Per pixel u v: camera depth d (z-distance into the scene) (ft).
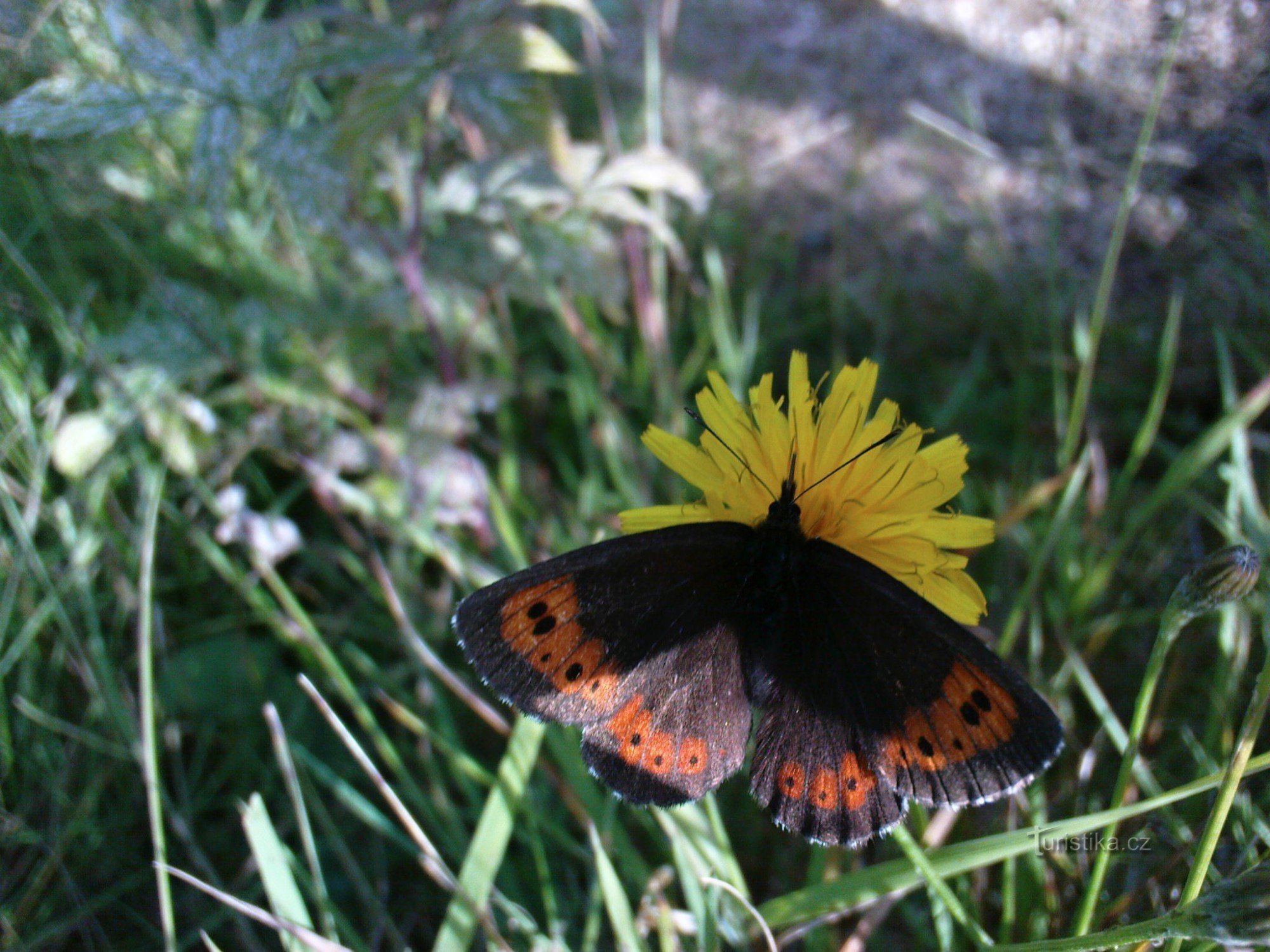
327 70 0.35
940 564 0.30
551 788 0.37
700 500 0.31
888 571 0.30
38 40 0.37
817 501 0.30
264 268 0.43
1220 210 0.49
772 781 0.28
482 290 0.44
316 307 0.42
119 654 0.39
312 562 0.42
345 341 0.43
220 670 0.40
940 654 0.27
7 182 0.41
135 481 0.42
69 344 0.39
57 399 0.39
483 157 0.44
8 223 0.41
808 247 0.54
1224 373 0.40
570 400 0.48
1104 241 0.51
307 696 0.40
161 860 0.30
